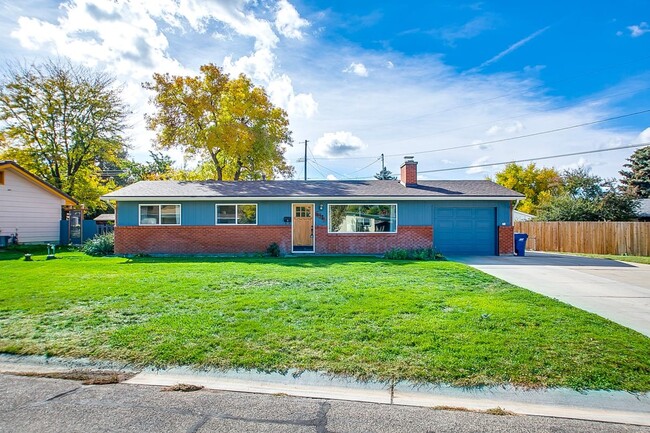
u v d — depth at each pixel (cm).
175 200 1606
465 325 527
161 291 743
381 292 739
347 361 416
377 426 299
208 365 412
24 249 1723
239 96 2681
